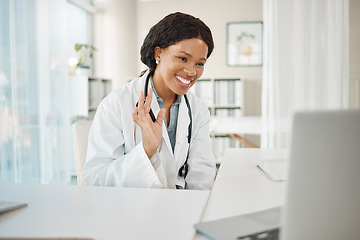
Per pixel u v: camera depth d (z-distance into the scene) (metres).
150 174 0.93
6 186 0.90
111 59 5.01
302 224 0.44
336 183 0.42
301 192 0.43
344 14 2.46
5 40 3.00
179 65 1.03
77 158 1.25
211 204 0.74
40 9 3.12
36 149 3.13
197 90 4.73
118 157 1.07
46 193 0.82
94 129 1.12
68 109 3.28
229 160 1.30
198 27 1.01
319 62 2.50
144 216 0.65
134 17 5.08
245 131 3.23
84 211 0.68
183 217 0.64
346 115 0.40
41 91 3.14
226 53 5.06
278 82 2.59
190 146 1.30
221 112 4.80
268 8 2.59
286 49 2.57
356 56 4.64
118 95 1.15
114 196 0.79
